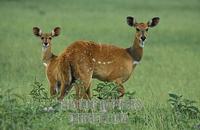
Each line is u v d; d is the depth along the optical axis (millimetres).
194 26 85938
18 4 111562
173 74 45125
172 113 25922
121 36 72812
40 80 36562
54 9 104812
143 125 24094
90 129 23141
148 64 50344
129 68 30578
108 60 29766
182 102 29766
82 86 27984
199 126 23828
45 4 113812
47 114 23922
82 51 28797
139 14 99438
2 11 97812
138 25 31391
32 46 61062
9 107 23516
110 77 30031
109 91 26359
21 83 36375
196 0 134875
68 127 22844
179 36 74375
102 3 120250
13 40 65500
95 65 29438
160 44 65938
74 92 30391
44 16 92562
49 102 25656
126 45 64125
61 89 28062
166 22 89375
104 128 23500
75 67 28406
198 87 38219
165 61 52688
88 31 76562
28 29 76438
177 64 50781
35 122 22750
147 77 43219
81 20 89375
